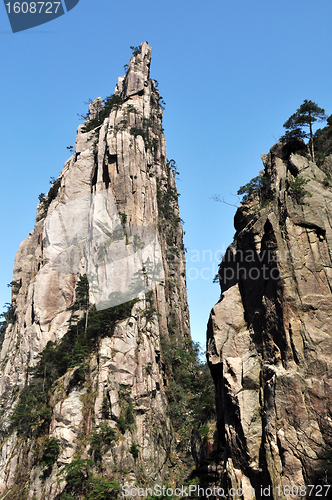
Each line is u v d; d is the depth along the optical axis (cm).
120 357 7850
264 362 2920
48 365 8381
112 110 12606
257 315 3141
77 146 12706
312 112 4041
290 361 2739
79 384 7650
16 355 10138
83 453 6725
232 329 3256
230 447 2825
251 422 2767
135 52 14988
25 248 12988
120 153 10944
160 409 7800
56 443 6844
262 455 2627
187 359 9675
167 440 7525
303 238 3080
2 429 8494
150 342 8462
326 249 3036
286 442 2539
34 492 6569
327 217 3147
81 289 8031
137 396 7588
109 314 8269
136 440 7031
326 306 2858
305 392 2633
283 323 2845
